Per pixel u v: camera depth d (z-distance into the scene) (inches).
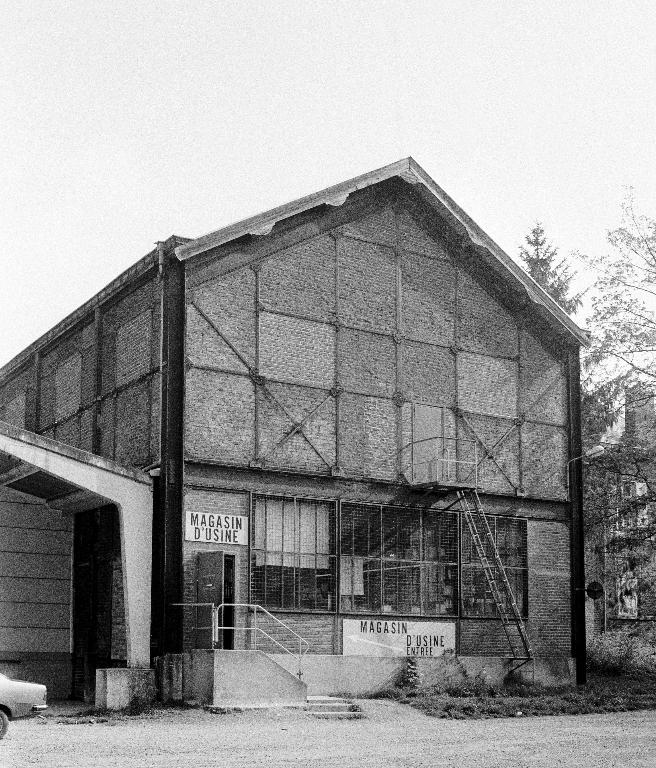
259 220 989.2
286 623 964.0
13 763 564.7
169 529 910.4
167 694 882.1
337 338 1043.3
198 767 564.4
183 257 941.8
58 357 1175.0
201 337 958.4
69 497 1053.2
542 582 1144.2
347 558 1013.2
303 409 1009.5
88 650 1031.0
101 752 616.1
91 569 1051.3
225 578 937.5
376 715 873.5
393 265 1097.4
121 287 1017.5
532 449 1163.9
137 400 981.8
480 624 1087.6
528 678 1105.4
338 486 1017.5
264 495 971.3
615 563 1320.1
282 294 1014.4
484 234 1137.4
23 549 1079.6
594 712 956.6
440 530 1080.8
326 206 1056.2
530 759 633.6
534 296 1166.3
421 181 1103.0
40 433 1192.8
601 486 1293.1
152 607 910.4
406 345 1090.7
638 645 1294.3
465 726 823.7
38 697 670.5
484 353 1146.7
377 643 1012.5
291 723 804.0
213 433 951.0
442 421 1101.1
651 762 628.4
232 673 860.0
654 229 1300.4
